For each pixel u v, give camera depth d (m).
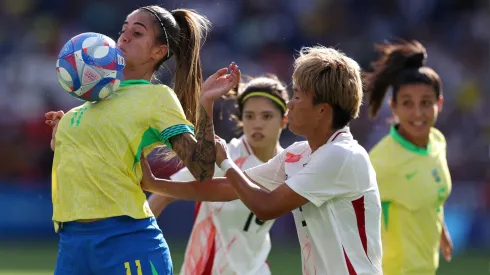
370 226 16.52
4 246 51.03
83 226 16.36
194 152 16.39
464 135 59.28
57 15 69.69
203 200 18.34
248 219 22.81
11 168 57.03
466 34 66.75
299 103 16.73
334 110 16.73
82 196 16.28
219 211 22.83
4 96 63.19
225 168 16.88
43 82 64.38
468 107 61.91
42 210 54.97
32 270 41.00
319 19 68.06
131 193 16.52
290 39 67.44
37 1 70.44
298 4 68.81
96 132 16.44
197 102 18.67
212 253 23.00
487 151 57.78
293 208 16.47
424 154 23.75
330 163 16.23
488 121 60.84
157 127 16.55
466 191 53.34
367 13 68.19
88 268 16.47
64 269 16.61
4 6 69.69
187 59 18.58
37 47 67.06
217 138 17.20
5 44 67.25
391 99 24.72
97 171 16.28
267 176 18.22
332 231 16.38
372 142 55.53
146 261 16.50
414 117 23.72
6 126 59.69
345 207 16.44
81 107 17.08
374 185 16.72
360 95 16.95
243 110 23.55
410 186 23.28
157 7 18.06
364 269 16.31
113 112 16.52
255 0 68.75
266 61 65.69
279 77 64.56
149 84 17.11
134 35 17.59
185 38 18.52
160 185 18.14
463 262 46.22
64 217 16.45
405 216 23.25
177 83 18.62
